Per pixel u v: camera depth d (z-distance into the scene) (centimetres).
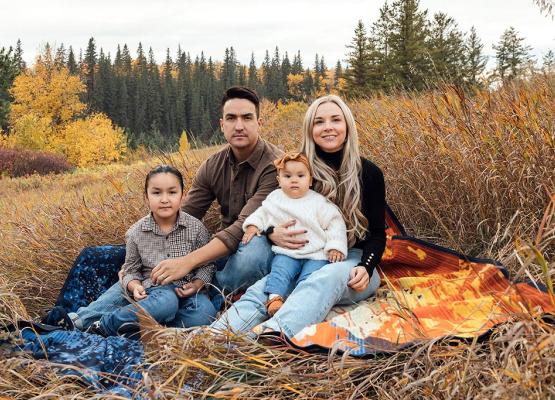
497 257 326
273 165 376
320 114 336
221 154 402
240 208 391
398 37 2517
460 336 235
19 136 3969
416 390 206
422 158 403
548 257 297
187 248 355
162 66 16838
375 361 241
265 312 299
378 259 319
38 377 240
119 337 281
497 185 349
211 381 235
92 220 485
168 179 342
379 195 337
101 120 4722
